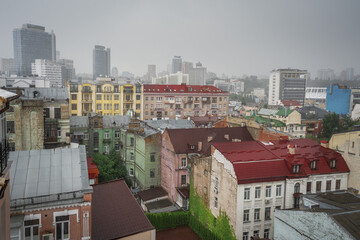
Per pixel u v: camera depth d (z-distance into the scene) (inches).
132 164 2534.5
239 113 5812.0
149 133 2324.1
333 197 1282.0
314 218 1035.3
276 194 1541.6
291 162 1568.7
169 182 2164.1
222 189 1576.0
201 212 1791.3
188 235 1822.1
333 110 6008.9
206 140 2196.1
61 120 1839.3
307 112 4466.0
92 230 1149.7
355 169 1641.2
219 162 1603.1
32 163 1053.2
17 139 1626.5
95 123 2741.1
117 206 1333.7
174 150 2060.8
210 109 4899.1
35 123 1680.6
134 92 4256.9
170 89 4670.3
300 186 1563.7
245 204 1475.1
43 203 910.4
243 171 1475.1
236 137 2321.6
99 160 2437.3
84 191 947.3
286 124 3878.0
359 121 4158.5
